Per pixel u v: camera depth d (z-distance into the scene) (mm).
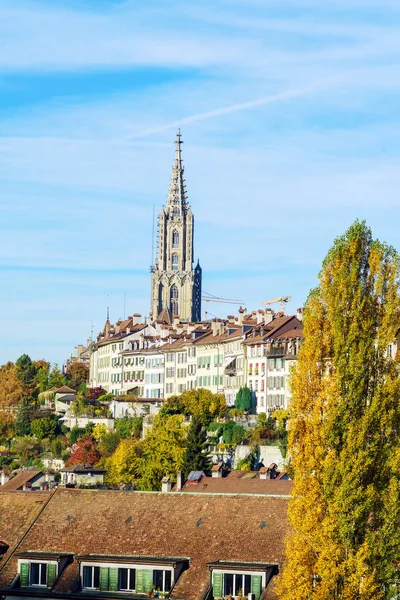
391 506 93562
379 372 96625
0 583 105250
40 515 110625
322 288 98438
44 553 106125
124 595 102312
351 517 93125
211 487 155500
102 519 109125
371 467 94562
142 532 106688
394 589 92938
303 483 95125
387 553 93250
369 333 96438
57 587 104062
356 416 95312
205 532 104938
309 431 95875
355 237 98375
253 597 98375
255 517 105188
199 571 101750
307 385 97125
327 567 92375
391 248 98250
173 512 108000
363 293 97188
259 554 101688
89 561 104375
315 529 93875
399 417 95625
